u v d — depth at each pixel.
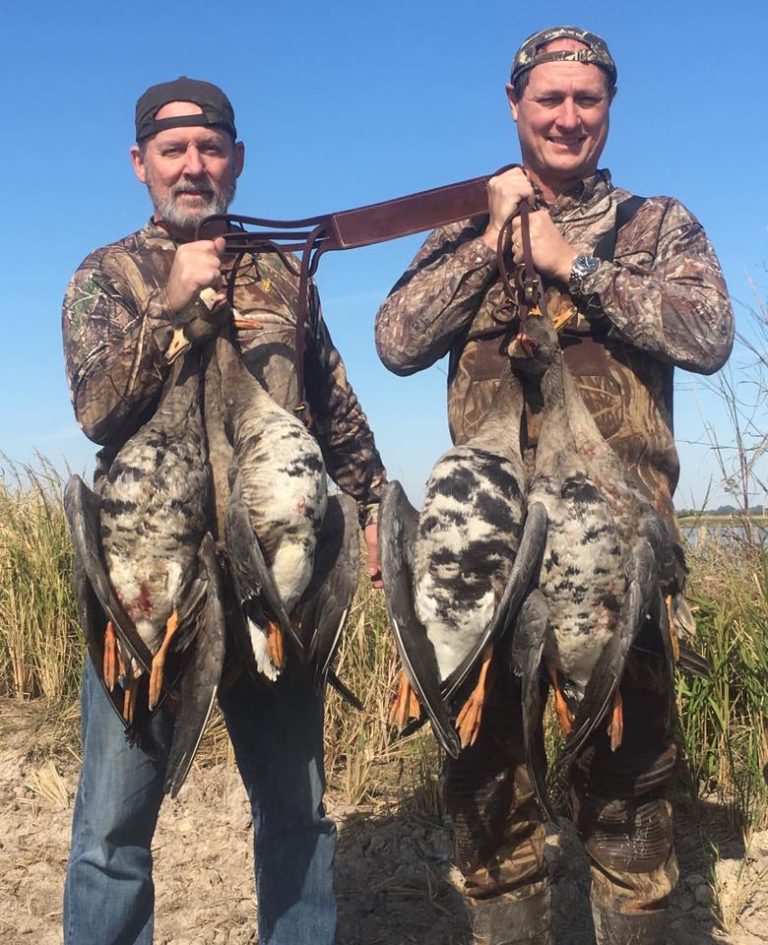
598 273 1.69
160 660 1.52
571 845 2.50
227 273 1.86
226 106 1.88
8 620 3.61
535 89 1.79
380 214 1.73
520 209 1.66
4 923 2.26
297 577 1.56
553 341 1.58
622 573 1.50
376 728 3.06
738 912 2.22
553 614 1.51
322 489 1.58
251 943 2.20
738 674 2.84
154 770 1.75
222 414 1.66
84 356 1.74
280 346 1.85
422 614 1.52
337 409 1.98
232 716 1.84
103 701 1.73
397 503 1.53
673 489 1.82
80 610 1.52
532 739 1.49
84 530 1.49
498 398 1.64
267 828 1.85
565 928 2.21
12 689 3.61
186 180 1.85
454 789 1.73
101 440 1.76
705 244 1.81
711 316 1.70
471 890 1.74
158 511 1.54
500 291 1.82
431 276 1.82
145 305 1.79
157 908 2.32
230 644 1.63
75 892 1.74
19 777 2.96
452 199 1.74
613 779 1.70
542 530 1.47
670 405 1.86
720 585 2.99
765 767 2.62
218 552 1.56
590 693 1.48
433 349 1.83
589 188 1.84
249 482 1.55
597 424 1.77
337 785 2.93
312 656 1.63
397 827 2.65
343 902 2.36
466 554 1.50
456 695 1.59
